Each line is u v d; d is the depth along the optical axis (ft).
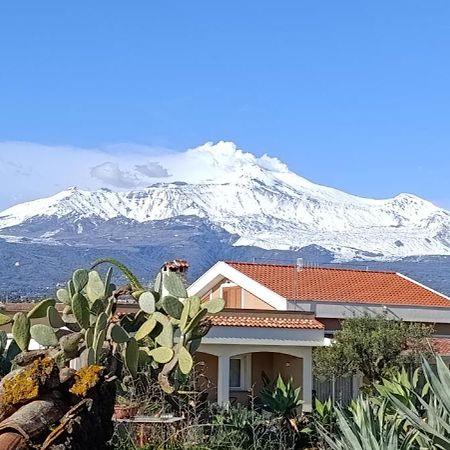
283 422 61.46
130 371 32.12
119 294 35.50
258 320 107.24
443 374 28.81
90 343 29.50
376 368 115.96
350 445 29.01
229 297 146.72
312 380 113.29
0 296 74.43
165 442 42.86
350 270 163.84
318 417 63.82
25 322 31.12
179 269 52.49
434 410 29.19
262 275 149.07
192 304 37.17
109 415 24.22
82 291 33.94
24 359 23.71
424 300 147.13
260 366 117.08
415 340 117.60
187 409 46.80
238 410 62.03
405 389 41.11
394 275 165.37
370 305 139.54
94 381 23.13
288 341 106.42
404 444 29.32
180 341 37.32
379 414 32.42
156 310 38.40
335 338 118.73
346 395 120.98
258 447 53.26
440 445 27.81
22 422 22.07
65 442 22.07
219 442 49.90
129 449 40.55
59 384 23.09
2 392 22.63
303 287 144.77
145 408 43.70
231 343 103.24
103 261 36.45
